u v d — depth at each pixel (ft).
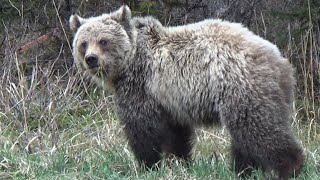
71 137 46.11
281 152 35.35
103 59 38.24
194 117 37.47
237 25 37.68
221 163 40.04
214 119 37.09
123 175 38.78
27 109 47.50
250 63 35.58
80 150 43.55
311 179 36.76
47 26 58.75
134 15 55.01
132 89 38.45
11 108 47.34
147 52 38.11
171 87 37.35
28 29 58.90
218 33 36.96
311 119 49.06
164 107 38.06
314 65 52.75
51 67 51.60
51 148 42.45
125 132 39.09
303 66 53.01
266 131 35.12
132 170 38.81
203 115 37.06
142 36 38.60
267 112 35.04
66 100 49.65
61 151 41.60
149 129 38.34
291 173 35.60
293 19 52.65
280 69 36.09
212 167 39.27
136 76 38.27
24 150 42.32
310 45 50.62
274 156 35.40
